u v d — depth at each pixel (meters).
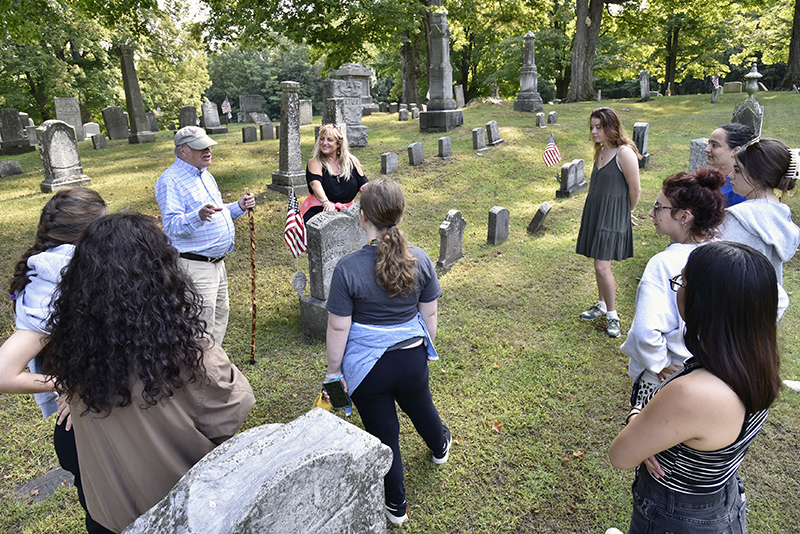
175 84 36.66
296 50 61.25
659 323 2.23
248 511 1.24
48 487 3.23
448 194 9.87
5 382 1.81
